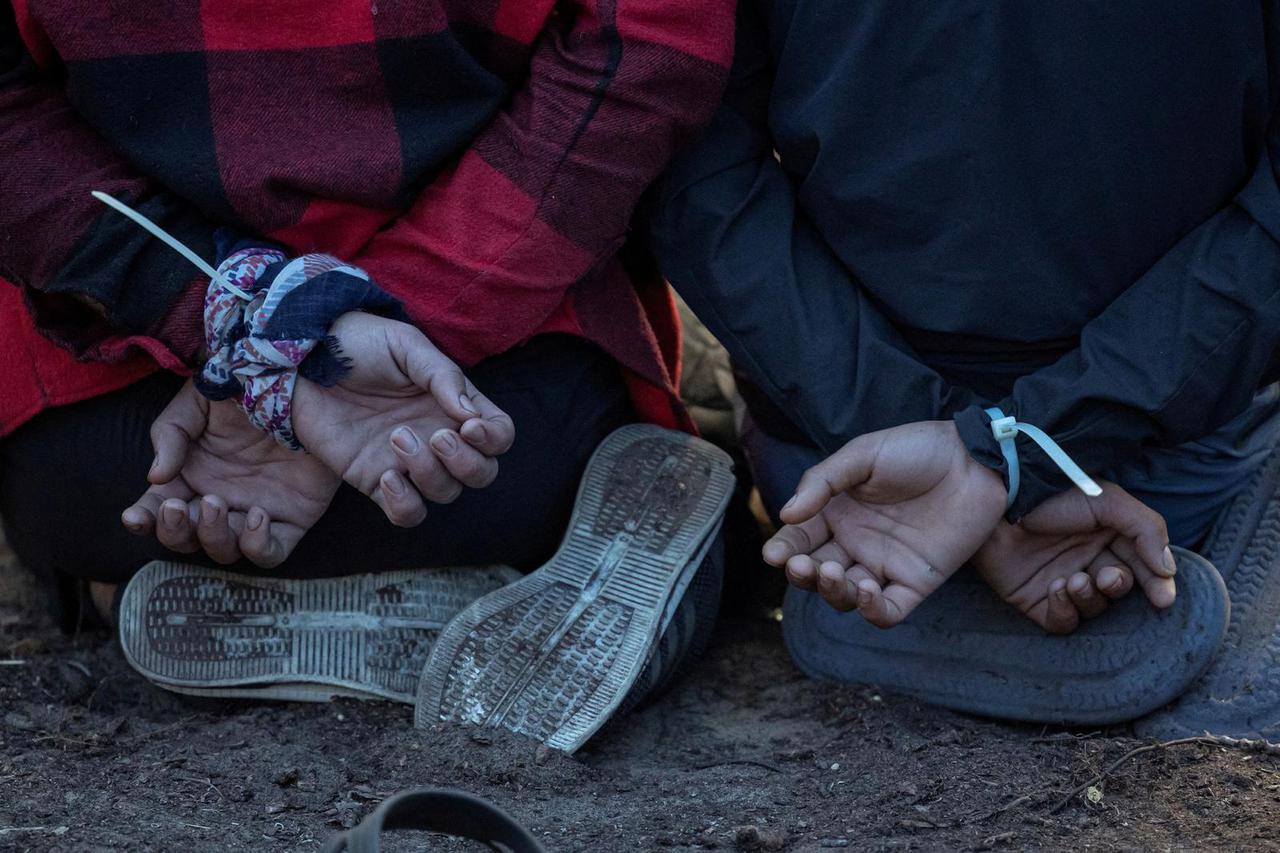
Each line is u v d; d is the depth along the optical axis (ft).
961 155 5.58
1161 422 5.56
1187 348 5.48
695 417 8.04
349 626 6.22
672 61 5.65
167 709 6.45
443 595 6.34
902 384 5.87
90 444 6.11
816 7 5.75
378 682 6.15
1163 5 5.31
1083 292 5.78
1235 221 5.64
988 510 5.55
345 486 5.96
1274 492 6.35
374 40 5.61
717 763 5.83
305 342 5.27
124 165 5.68
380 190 5.74
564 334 6.33
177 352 5.58
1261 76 5.47
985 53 5.41
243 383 5.37
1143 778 5.27
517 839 3.76
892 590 5.60
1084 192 5.57
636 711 6.39
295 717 6.16
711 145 6.20
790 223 6.20
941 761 5.52
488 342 5.90
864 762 5.63
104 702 6.47
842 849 4.78
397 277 5.82
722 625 7.38
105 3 5.40
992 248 5.71
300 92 5.67
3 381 6.07
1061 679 5.95
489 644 5.97
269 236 5.74
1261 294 5.41
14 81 5.72
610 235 5.92
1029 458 5.52
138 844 4.74
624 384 6.70
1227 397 5.64
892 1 5.50
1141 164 5.54
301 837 4.94
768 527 7.90
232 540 5.71
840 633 6.48
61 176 5.50
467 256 5.77
